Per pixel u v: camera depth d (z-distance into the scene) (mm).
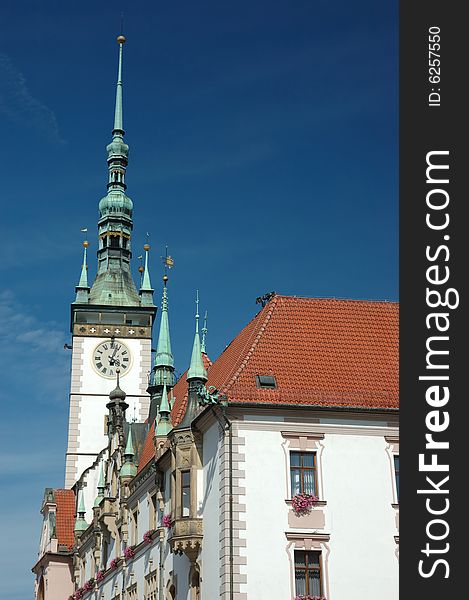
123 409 68750
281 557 40781
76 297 91938
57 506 87312
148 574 54625
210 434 45312
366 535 41781
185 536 45375
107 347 90438
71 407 88500
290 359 45562
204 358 59000
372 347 47281
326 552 41219
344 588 40812
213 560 42562
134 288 94250
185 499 46594
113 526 64625
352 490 42406
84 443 87812
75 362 89625
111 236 96375
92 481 82625
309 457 42750
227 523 40938
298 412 43094
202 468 46406
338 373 45281
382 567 41438
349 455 42938
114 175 98625
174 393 65812
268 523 41219
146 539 54500
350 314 49031
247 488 41594
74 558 80562
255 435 42438
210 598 42594
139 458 63750
